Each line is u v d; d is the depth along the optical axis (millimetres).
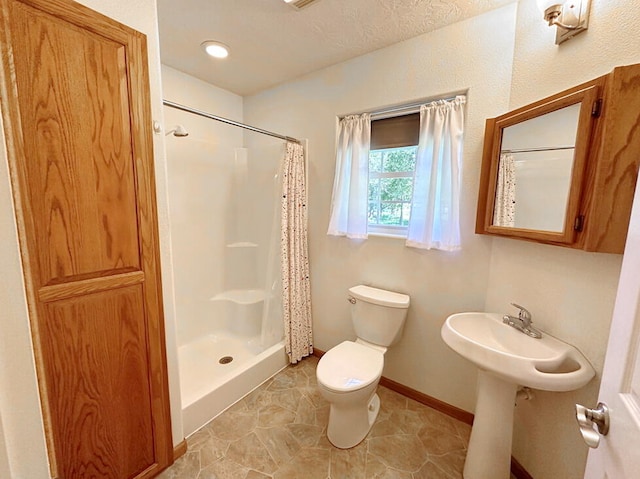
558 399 1109
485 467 1202
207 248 2391
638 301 493
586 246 928
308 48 1742
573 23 999
